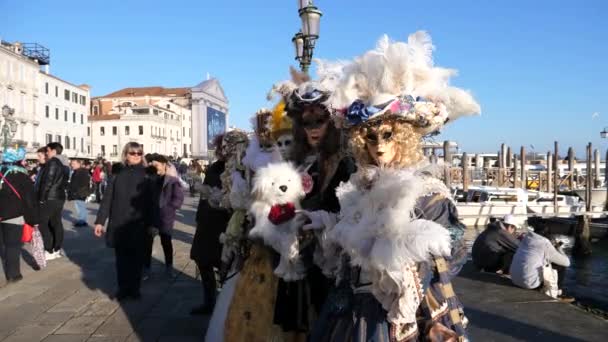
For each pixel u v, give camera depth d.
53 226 8.09
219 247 4.62
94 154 75.88
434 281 1.91
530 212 21.69
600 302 10.47
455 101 2.09
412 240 1.72
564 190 28.08
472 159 44.72
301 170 2.87
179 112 87.44
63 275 6.82
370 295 1.95
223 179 3.49
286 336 2.77
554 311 5.55
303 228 2.48
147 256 6.59
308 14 7.84
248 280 2.91
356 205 2.02
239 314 2.87
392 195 1.83
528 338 4.68
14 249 6.40
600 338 4.68
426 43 2.15
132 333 4.48
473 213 20.61
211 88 81.19
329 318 2.09
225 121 88.50
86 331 4.54
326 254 2.28
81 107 68.00
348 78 2.19
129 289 5.57
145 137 75.25
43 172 7.96
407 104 1.99
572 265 15.88
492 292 6.48
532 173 35.09
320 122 2.73
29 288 6.11
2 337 4.38
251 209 2.84
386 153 2.04
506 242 7.78
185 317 4.93
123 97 87.00
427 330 1.86
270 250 2.87
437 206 1.87
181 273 6.96
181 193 6.89
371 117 2.00
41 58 61.16
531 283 6.68
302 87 2.78
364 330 1.92
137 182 5.54
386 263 1.76
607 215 20.14
